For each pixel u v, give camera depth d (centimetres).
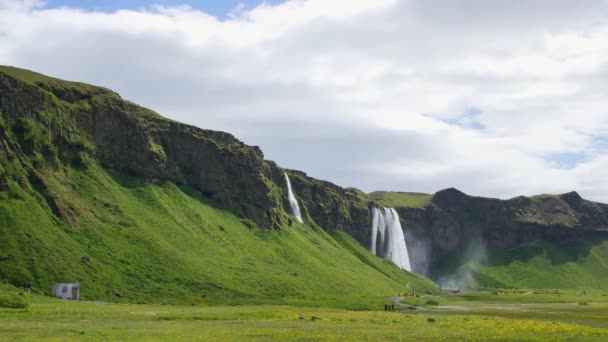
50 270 16775
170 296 17875
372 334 8538
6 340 6831
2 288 15162
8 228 17538
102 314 11288
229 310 14088
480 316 14675
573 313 17500
